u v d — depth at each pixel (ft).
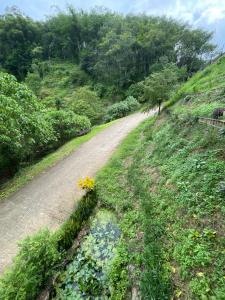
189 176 13.57
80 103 67.67
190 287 7.97
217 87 31.89
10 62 140.67
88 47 130.82
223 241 8.72
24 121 22.72
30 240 11.14
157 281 8.50
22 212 17.78
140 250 11.37
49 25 153.79
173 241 10.45
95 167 25.72
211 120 17.95
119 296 9.47
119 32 123.65
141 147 27.09
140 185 17.16
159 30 114.32
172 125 24.86
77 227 14.44
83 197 18.21
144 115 54.65
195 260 8.68
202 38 115.14
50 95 100.37
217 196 10.84
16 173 27.32
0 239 14.58
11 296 8.64
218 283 7.54
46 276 10.59
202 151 15.30
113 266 11.17
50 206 18.44
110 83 109.70
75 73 122.11
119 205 16.56
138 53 109.60
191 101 33.22
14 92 23.38
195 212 10.96
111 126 47.83
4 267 12.12
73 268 11.64
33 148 31.76
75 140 38.58
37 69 130.21
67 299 9.95
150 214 13.17
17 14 151.94
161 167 17.87
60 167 27.04
